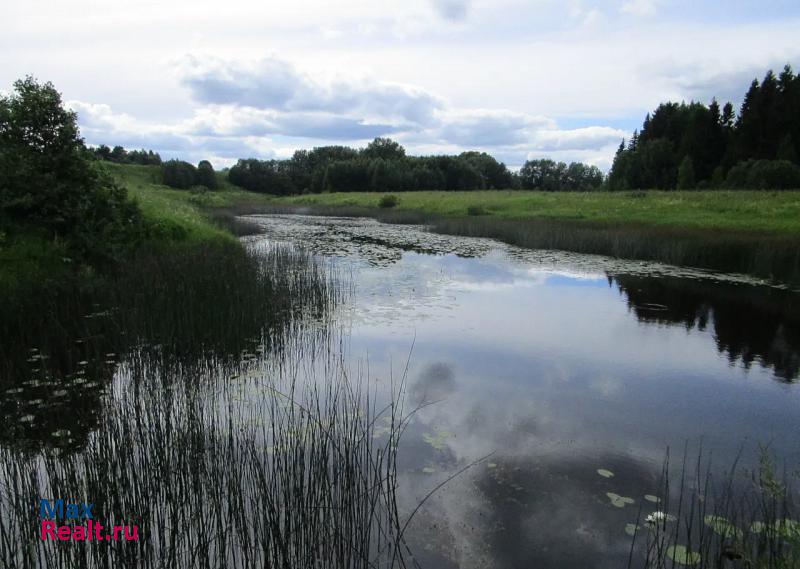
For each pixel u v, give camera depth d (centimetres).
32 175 1055
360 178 7856
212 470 415
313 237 2519
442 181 7844
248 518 383
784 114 5688
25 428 502
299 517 375
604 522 398
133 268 1081
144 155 10088
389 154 10050
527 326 946
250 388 623
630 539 378
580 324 969
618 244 1948
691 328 956
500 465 478
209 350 733
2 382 566
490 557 358
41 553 345
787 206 2600
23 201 1020
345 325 923
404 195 5444
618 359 780
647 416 590
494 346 826
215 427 467
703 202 2939
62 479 379
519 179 11388
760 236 2017
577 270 1575
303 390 626
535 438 531
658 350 827
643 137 8025
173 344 717
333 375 682
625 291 1273
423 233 2773
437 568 347
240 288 991
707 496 432
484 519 400
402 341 838
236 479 407
